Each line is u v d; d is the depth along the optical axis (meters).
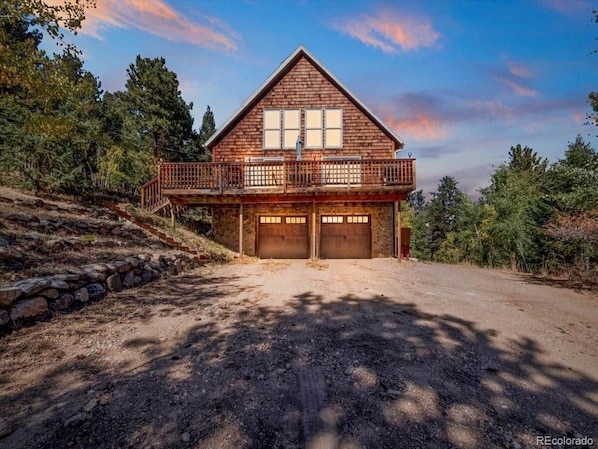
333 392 3.05
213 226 15.57
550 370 3.56
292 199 14.01
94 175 19.78
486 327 4.88
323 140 15.36
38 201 9.62
